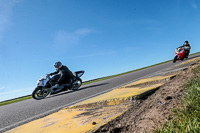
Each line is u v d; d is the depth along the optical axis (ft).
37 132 4.49
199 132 2.60
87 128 4.02
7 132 5.18
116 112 4.98
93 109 5.97
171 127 3.01
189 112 3.55
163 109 4.34
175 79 8.72
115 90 9.61
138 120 4.05
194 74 8.48
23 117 7.75
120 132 3.66
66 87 18.94
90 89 15.64
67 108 7.33
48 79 17.46
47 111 8.05
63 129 4.30
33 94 16.58
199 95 4.44
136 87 8.93
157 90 7.09
